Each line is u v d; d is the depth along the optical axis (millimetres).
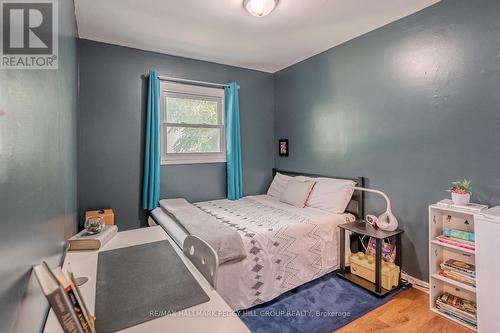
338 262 2598
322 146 3258
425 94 2238
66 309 660
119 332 816
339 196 2771
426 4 2168
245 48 3053
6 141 549
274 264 2158
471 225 1970
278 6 2170
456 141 2061
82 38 2736
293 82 3666
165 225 2406
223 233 2023
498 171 1848
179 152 3328
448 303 1932
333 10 2242
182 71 3305
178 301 984
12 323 561
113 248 1525
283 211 2844
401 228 2445
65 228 1420
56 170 1093
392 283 2262
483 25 1894
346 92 2930
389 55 2498
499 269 1599
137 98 3039
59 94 1200
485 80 1895
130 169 3018
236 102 3594
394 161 2494
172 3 2102
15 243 590
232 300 1921
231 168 3537
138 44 2902
